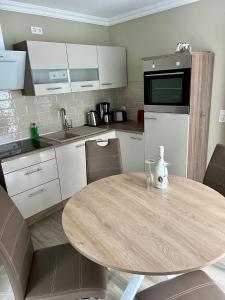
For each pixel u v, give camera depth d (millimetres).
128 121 3705
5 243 1127
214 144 2855
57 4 2713
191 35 2732
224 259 1979
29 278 1310
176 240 1141
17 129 2863
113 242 1154
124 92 3727
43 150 2557
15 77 2494
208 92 2664
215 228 1208
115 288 1773
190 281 1227
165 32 2967
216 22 2498
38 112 3031
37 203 2625
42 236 2439
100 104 3631
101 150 2189
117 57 3395
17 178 2389
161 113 2654
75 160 2926
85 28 3336
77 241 1175
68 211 1451
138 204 1484
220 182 1752
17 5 2568
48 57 2633
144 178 1867
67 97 3311
